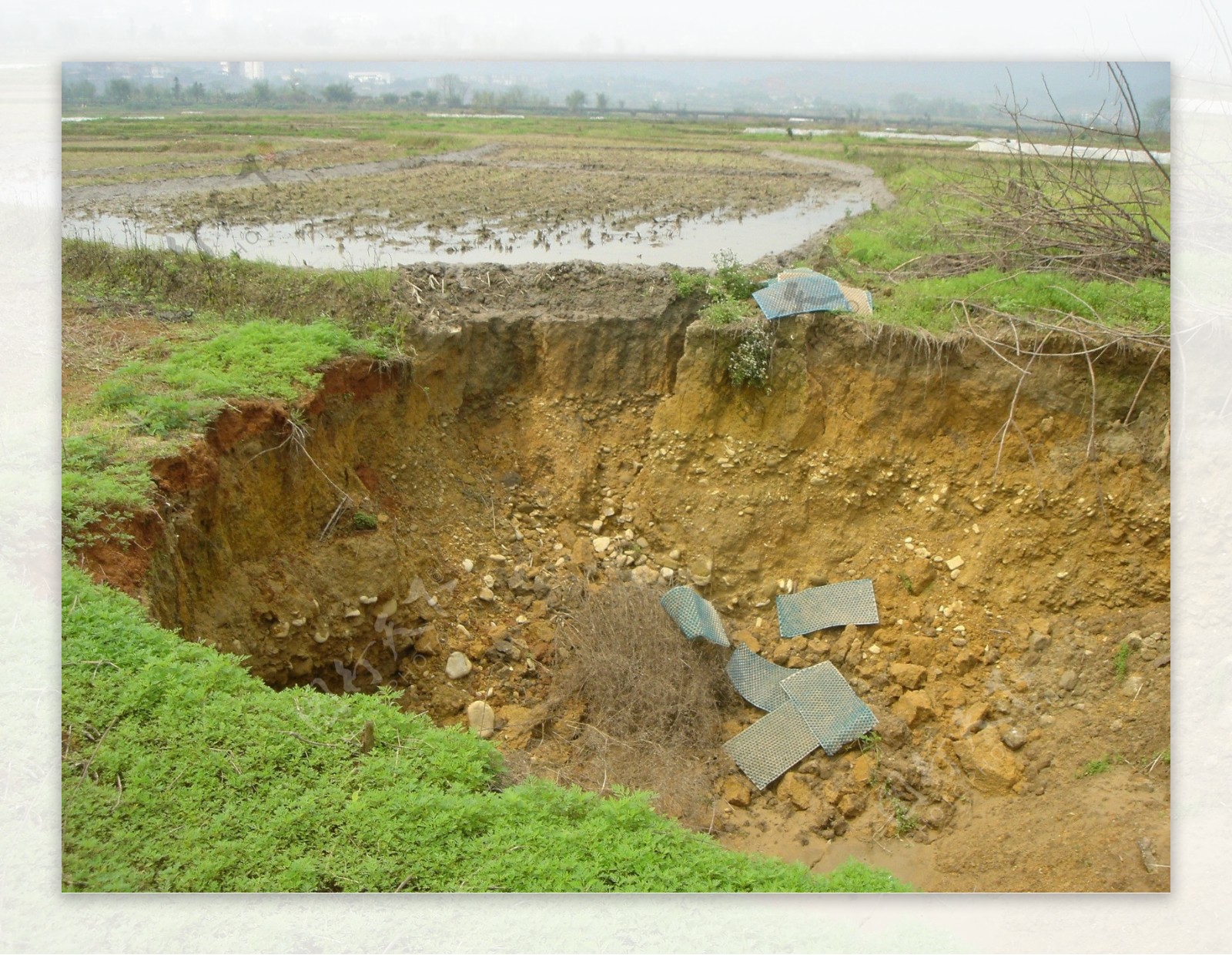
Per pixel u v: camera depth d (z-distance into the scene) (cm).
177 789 503
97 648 555
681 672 804
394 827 503
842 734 773
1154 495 834
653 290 991
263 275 976
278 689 765
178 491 697
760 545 924
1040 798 722
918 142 1367
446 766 555
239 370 812
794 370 927
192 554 702
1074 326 866
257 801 506
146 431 718
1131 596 827
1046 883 629
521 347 981
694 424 951
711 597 920
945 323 907
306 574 787
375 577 818
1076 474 856
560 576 906
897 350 900
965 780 756
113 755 509
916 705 801
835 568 911
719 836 714
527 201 1378
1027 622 843
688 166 1612
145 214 1195
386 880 481
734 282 983
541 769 728
